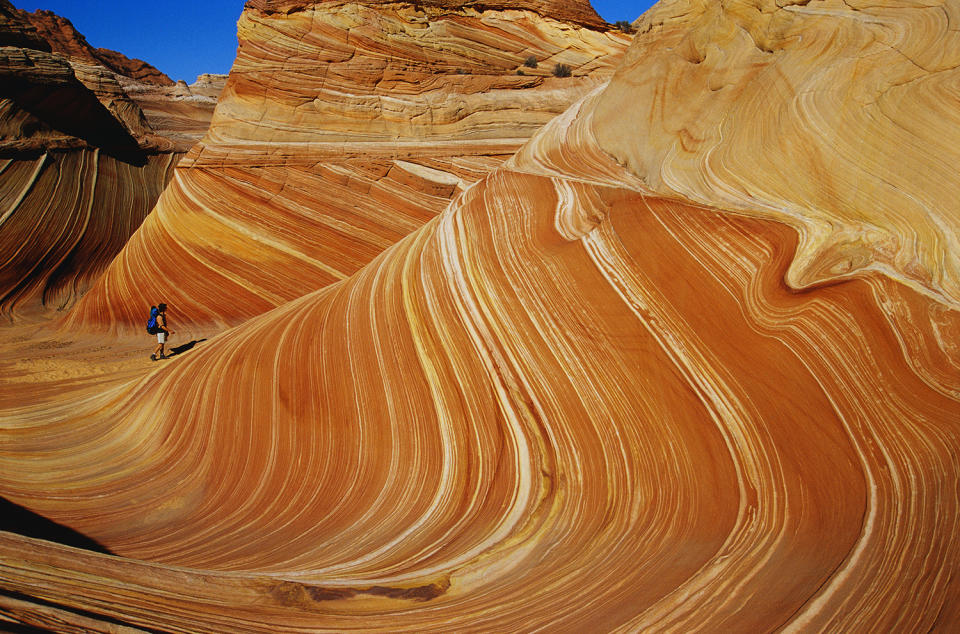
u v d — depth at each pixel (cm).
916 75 373
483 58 1717
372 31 1595
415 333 554
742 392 365
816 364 346
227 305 1430
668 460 374
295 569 387
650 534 347
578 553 352
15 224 1956
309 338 650
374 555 402
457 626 299
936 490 274
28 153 2100
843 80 408
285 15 1575
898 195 363
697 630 265
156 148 2819
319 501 517
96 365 1112
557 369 450
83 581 282
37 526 496
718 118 516
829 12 443
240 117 1532
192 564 425
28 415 819
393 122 1546
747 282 401
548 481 413
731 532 321
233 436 618
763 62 495
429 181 1478
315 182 1473
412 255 648
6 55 2103
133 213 2441
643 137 606
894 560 260
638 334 425
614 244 481
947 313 316
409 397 527
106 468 655
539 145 778
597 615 289
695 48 590
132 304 1503
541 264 511
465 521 422
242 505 543
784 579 277
